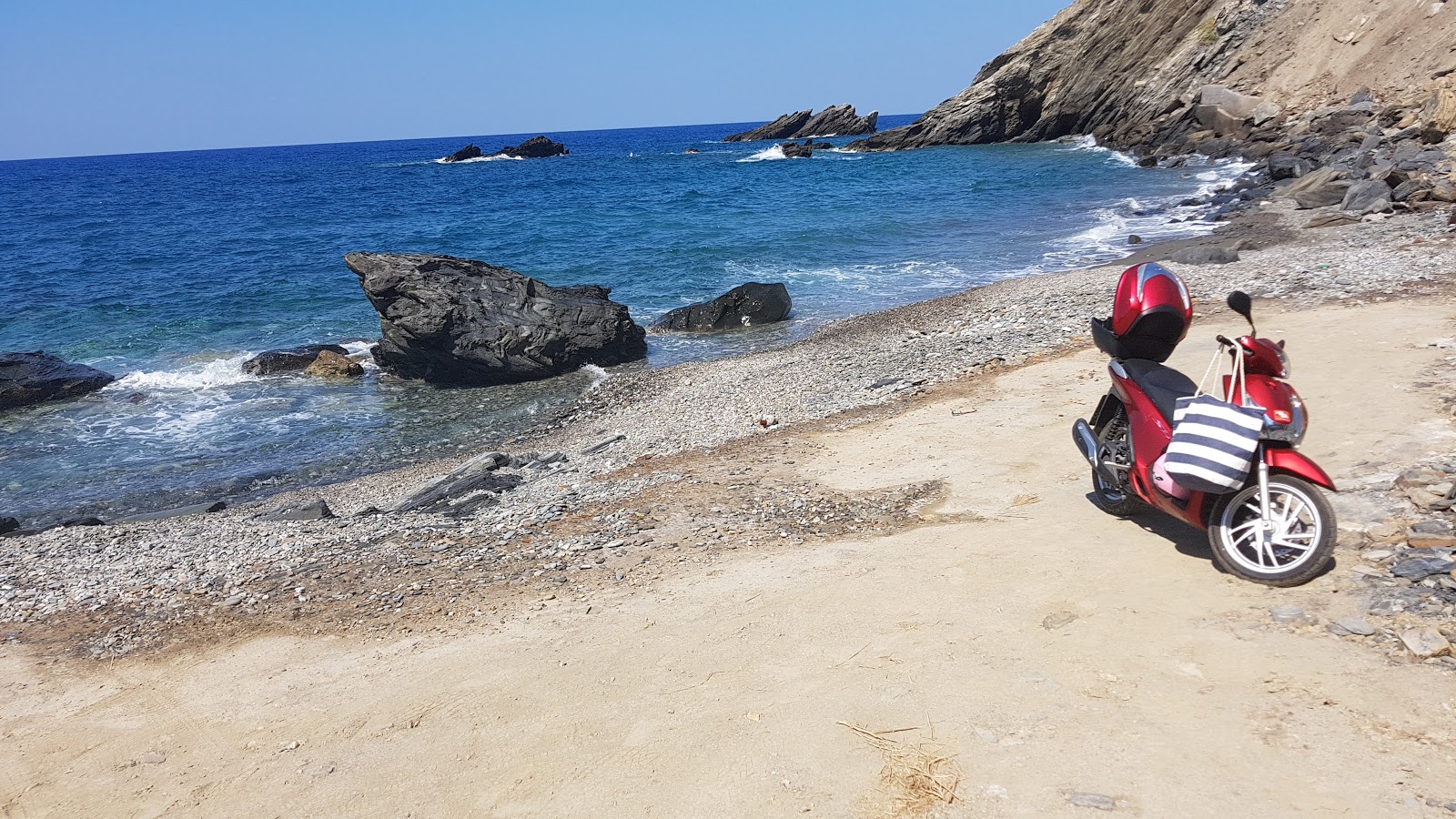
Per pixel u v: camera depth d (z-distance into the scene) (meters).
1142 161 48.53
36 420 16.38
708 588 6.03
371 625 6.30
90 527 10.88
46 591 8.31
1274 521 4.77
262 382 18.73
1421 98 33.34
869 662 4.67
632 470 10.20
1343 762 3.42
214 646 6.34
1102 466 6.02
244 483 13.12
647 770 4.03
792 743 4.06
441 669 5.35
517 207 52.47
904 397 11.23
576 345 18.62
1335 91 41.94
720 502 8.15
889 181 53.78
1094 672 4.27
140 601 7.63
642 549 7.14
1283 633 4.32
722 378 15.72
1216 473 4.73
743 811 3.66
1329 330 9.93
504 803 3.96
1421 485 5.44
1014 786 3.56
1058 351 11.98
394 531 8.96
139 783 4.57
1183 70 57.50
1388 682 3.82
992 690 4.24
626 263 29.95
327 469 13.63
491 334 18.08
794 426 11.00
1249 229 22.95
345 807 4.08
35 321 24.66
